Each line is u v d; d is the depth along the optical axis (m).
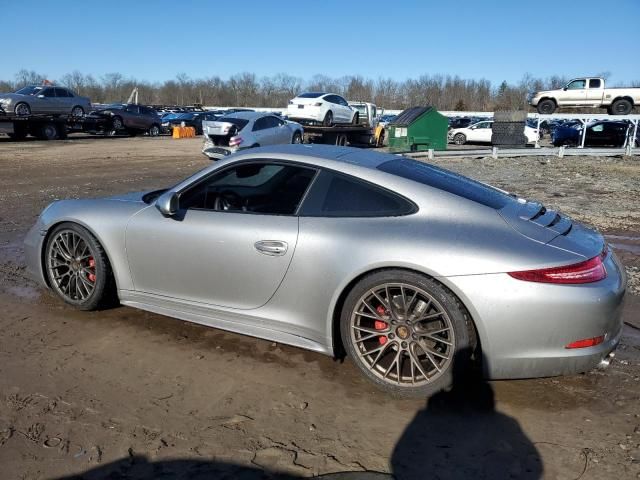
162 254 3.66
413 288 2.93
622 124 25.83
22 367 3.32
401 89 95.94
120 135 33.06
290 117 22.06
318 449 2.59
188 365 3.40
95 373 3.27
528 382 3.24
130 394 3.04
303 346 3.31
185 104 96.62
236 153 3.76
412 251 2.92
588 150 21.22
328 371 3.36
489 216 3.05
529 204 3.53
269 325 3.40
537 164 18.33
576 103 27.16
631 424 2.81
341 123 23.39
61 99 26.92
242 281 3.42
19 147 22.03
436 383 2.96
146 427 2.73
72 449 2.54
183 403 2.96
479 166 17.62
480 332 2.83
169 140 29.95
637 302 4.55
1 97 24.42
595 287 2.80
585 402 3.02
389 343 3.06
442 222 3.03
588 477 2.40
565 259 2.83
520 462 2.50
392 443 2.64
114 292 4.08
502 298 2.78
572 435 2.71
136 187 11.21
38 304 4.35
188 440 2.63
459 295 2.83
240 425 2.77
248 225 3.40
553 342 2.79
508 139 23.33
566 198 10.30
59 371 3.28
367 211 3.19
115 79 97.81
